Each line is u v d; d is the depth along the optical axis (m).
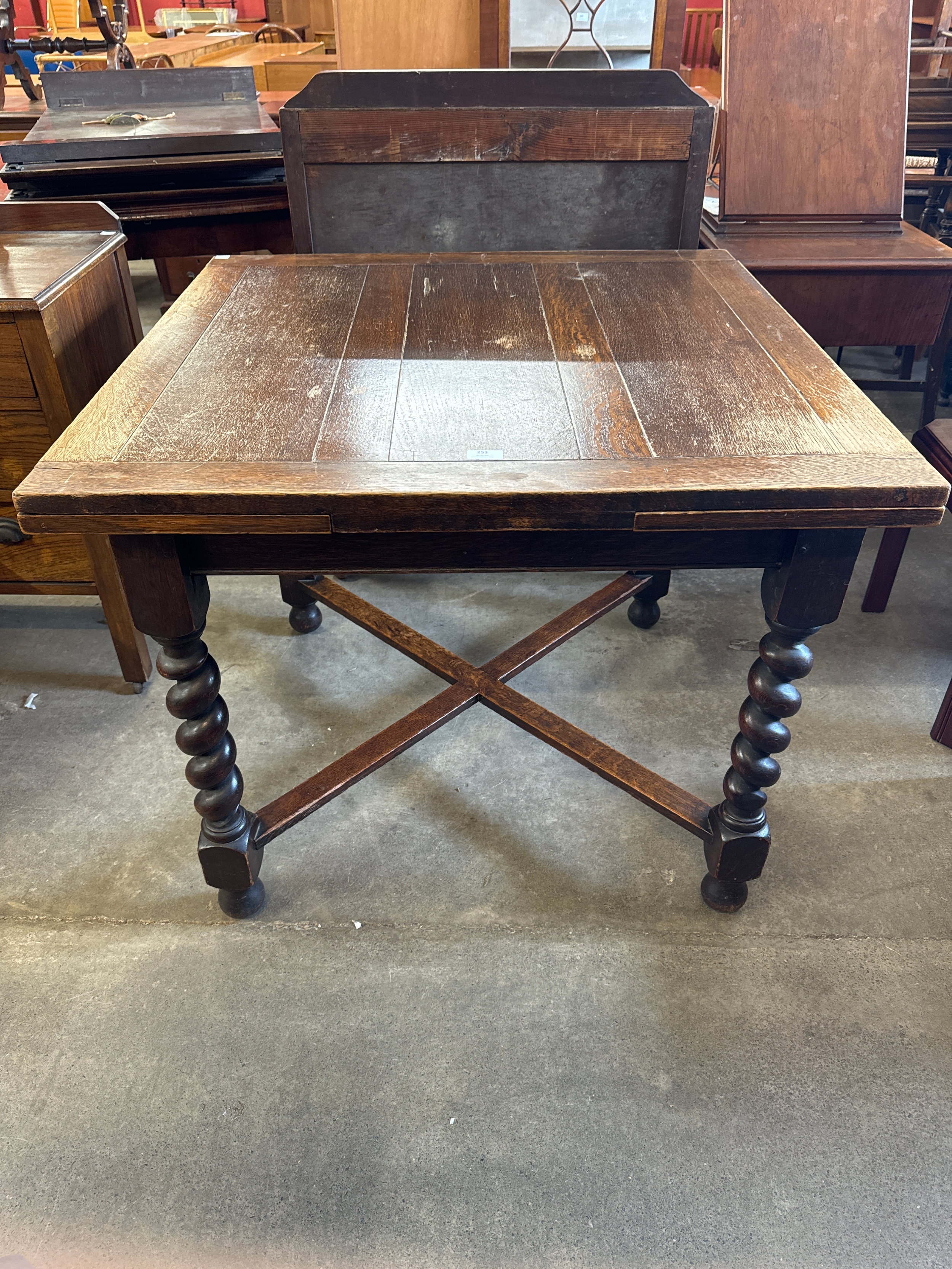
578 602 2.50
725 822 1.54
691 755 1.99
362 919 1.64
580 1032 1.46
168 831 1.82
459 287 1.78
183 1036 1.45
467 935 1.61
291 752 2.00
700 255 1.96
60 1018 1.48
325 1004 1.50
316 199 2.09
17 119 3.38
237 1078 1.40
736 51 2.40
